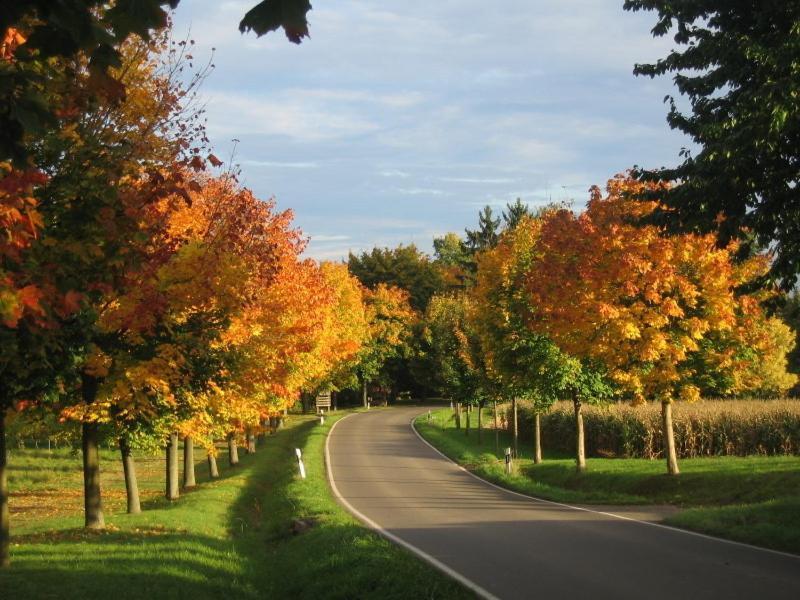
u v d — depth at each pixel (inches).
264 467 1336.1
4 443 460.8
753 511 606.2
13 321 225.0
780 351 1956.2
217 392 694.5
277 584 459.5
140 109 463.8
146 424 709.3
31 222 246.4
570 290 903.1
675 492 863.1
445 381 1975.9
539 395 1150.3
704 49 510.0
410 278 3882.9
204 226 624.7
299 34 142.6
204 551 508.4
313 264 1320.1
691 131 557.0
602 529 601.9
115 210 351.9
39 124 184.5
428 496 912.9
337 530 561.9
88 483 651.5
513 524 645.3
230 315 579.2
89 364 522.3
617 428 1402.6
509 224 3629.4
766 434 1183.6
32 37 168.7
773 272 506.3
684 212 525.0
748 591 362.0
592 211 906.7
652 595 356.2
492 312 1191.6
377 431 2039.9
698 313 887.7
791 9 455.2
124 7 158.9
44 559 459.5
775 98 432.8
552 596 357.7
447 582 383.6
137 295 481.1
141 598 357.7
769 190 488.4
